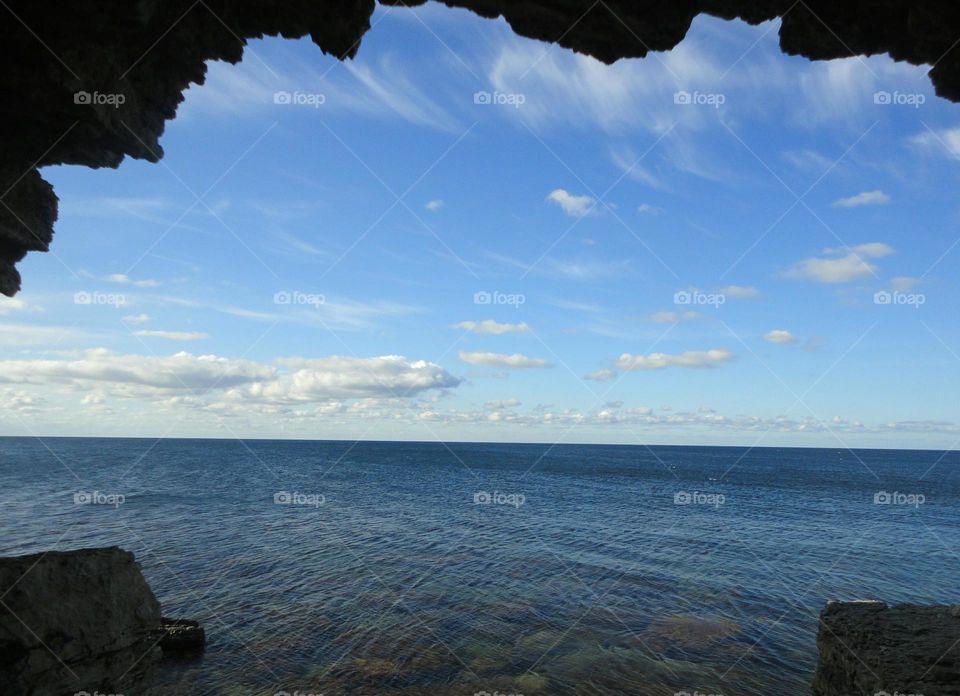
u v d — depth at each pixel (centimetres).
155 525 3859
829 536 4112
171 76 1343
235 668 1648
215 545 3288
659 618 2172
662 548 3531
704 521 4738
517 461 13900
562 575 2805
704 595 2492
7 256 1580
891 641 945
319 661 1714
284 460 12488
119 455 13112
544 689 1566
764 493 7162
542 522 4512
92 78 1157
